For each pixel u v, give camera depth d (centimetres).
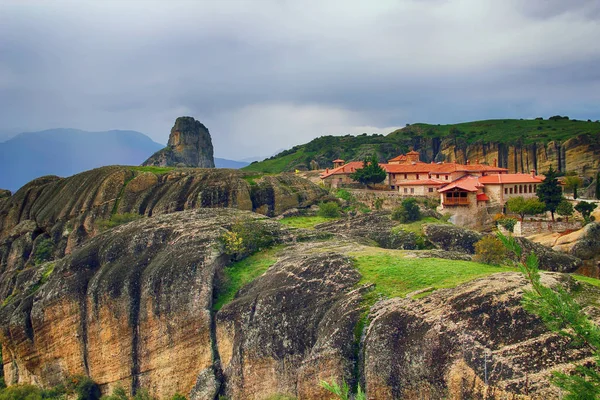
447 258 5491
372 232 7962
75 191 11531
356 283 4719
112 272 6244
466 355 3428
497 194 10206
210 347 5372
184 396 5431
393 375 3731
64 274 6612
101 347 6122
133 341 5925
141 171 11538
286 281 5150
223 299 5619
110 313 6069
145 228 6756
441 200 10000
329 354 4156
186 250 5962
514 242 1838
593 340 1692
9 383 7044
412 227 7925
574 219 9338
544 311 1758
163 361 5672
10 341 6806
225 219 6819
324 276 4972
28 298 6819
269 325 4850
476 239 7350
